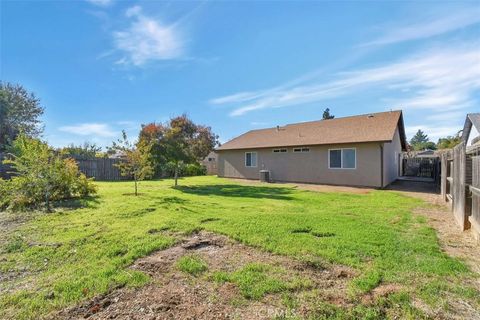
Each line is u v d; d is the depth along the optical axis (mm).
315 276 3244
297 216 6340
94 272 3342
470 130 21125
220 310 2557
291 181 17250
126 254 3898
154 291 2904
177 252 4047
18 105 24469
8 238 4688
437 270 3387
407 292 2852
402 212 7141
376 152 13719
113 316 2479
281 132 20375
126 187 13141
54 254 3977
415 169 21297
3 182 7348
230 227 5309
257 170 19297
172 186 13836
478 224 4535
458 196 6023
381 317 2434
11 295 2848
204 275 3270
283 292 2865
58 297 2799
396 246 4266
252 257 3855
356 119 17734
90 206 7512
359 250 4059
